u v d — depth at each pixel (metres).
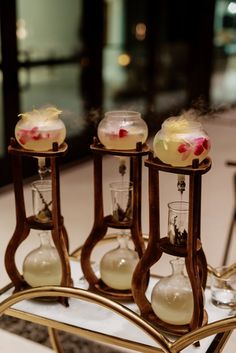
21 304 1.23
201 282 1.16
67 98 4.11
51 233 1.23
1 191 3.28
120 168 1.26
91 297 1.09
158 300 1.14
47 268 1.26
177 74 5.61
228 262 2.33
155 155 1.14
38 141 1.17
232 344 1.72
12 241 1.26
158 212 1.11
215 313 1.21
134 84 5.03
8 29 3.19
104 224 1.26
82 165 3.93
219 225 2.78
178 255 1.08
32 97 3.70
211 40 5.82
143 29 5.02
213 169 3.81
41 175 1.25
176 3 5.33
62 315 1.19
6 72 3.25
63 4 3.82
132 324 1.16
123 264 1.25
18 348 1.72
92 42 4.21
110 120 1.19
